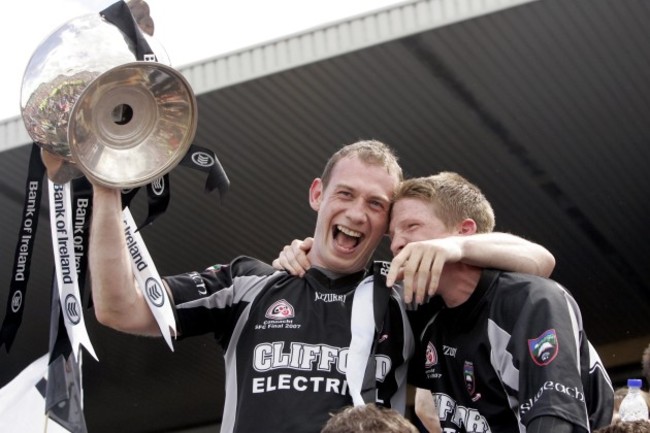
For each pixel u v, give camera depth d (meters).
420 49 7.78
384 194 3.32
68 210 3.21
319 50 7.77
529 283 2.98
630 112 8.79
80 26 2.95
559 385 2.76
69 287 3.15
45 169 3.26
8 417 4.35
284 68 7.86
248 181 9.84
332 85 8.23
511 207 10.40
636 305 12.73
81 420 3.25
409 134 9.09
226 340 3.35
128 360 14.02
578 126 8.98
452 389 3.09
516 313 2.94
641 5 7.41
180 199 10.15
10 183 9.51
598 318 13.13
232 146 9.24
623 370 13.80
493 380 2.97
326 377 3.11
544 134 9.09
